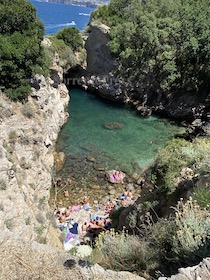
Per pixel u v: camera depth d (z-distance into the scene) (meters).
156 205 12.34
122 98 41.59
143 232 9.77
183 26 37.22
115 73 42.22
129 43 40.56
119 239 8.98
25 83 22.11
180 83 37.22
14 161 16.53
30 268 6.83
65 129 31.92
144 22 38.53
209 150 11.73
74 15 161.25
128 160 26.31
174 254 6.96
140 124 34.78
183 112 36.56
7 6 22.31
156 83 38.75
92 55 46.06
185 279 5.48
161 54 38.03
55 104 30.19
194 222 7.00
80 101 41.69
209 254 6.33
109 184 22.78
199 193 8.66
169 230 7.98
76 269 6.80
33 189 16.80
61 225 18.11
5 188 13.10
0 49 20.89
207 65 34.81
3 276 6.59
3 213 12.18
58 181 22.59
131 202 20.44
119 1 47.91
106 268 7.60
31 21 23.73
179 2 46.53
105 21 46.31
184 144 14.32
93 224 18.23
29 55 22.34
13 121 18.89
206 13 39.28
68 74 47.38
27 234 12.68
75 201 20.77
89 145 28.73
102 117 36.25
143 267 7.52
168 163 12.99
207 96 36.47
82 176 23.61
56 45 41.75
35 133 20.45
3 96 20.75
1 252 7.21
